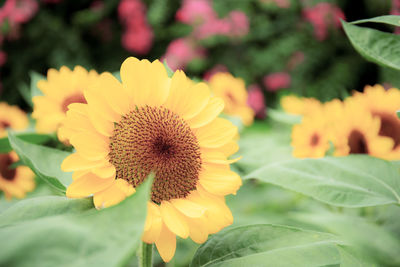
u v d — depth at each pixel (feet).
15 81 8.54
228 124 1.94
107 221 1.47
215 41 7.86
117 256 1.41
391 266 1.54
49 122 2.36
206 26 7.62
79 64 8.43
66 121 1.76
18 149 1.82
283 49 7.97
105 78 1.83
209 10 7.68
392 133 2.41
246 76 8.05
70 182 1.89
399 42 1.88
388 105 2.41
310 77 8.13
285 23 8.41
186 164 1.86
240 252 1.85
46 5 8.94
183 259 2.76
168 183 1.84
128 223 1.47
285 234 1.85
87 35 9.07
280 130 4.89
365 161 1.99
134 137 1.84
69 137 1.77
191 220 1.79
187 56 7.66
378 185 1.92
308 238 1.83
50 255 1.39
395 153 2.33
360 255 1.69
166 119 1.89
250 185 3.65
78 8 9.29
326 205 2.55
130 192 1.75
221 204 1.85
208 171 1.90
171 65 7.63
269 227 1.87
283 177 1.98
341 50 8.06
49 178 1.81
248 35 8.13
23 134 2.33
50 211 1.69
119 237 1.44
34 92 2.53
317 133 2.66
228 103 3.81
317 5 7.62
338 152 2.42
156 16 8.00
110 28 9.00
